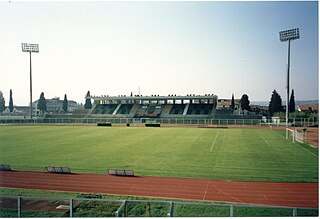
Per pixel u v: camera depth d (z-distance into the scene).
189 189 13.50
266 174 15.94
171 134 35.72
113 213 10.80
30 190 13.41
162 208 11.28
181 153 22.22
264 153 22.16
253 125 48.88
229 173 16.16
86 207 11.39
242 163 18.64
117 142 28.25
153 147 25.11
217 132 38.38
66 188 13.70
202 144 26.81
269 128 44.50
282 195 12.68
